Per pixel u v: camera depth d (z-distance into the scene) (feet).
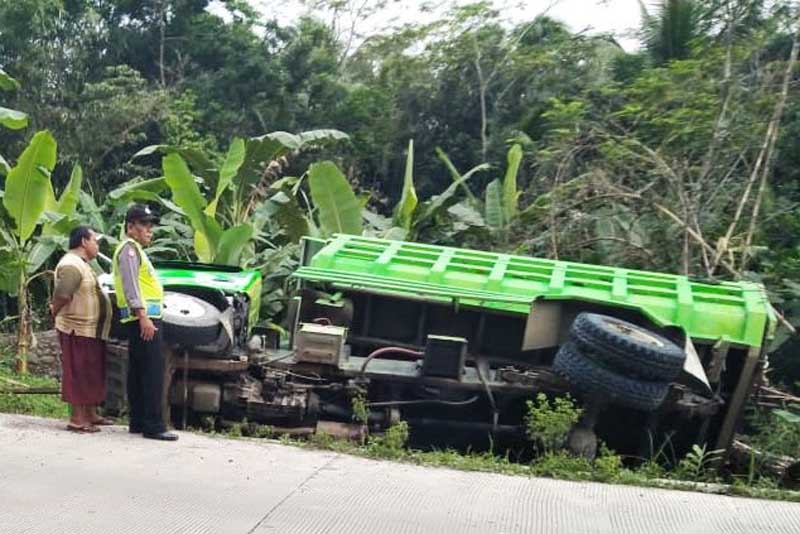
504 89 86.33
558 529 18.20
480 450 29.30
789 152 46.03
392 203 90.99
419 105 91.20
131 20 98.63
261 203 53.72
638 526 18.66
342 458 23.59
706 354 29.99
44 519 17.28
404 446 28.53
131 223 24.81
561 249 42.29
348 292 32.65
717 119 43.09
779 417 30.94
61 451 22.53
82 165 78.43
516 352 31.83
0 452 22.07
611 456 24.23
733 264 39.27
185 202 44.88
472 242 49.01
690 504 20.61
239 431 26.99
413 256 33.27
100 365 25.46
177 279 29.12
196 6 100.63
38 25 82.38
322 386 28.48
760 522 19.30
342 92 96.53
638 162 43.19
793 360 38.96
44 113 79.10
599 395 26.03
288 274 45.52
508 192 50.14
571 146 46.39
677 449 29.32
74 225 45.62
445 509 19.20
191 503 18.72
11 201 41.11
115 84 82.89
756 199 40.29
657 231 41.11
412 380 28.30
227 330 27.14
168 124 82.33
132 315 24.35
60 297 24.70
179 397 27.61
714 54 49.08
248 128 94.07
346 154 89.56
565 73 83.66
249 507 18.61
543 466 23.48
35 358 42.86
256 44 97.66
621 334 25.94
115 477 20.40
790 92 46.62
